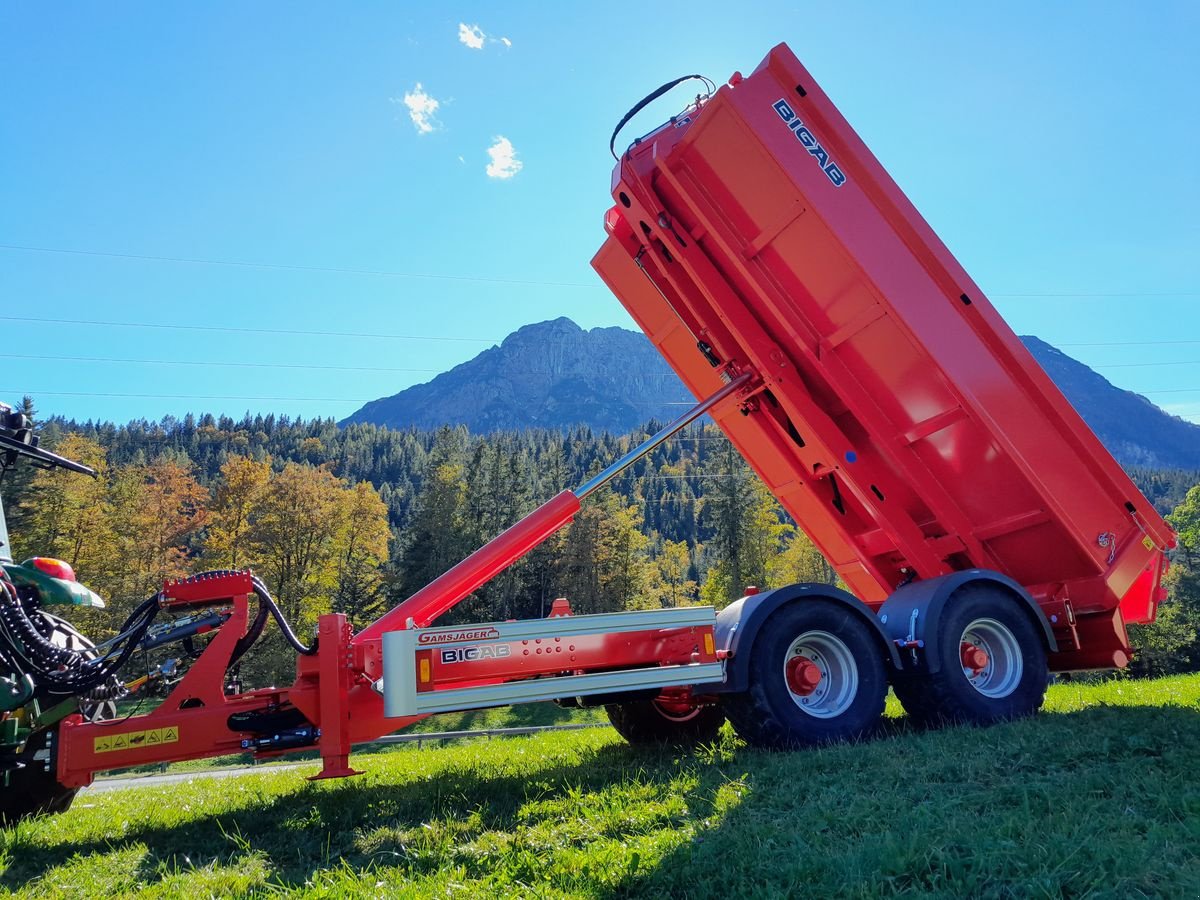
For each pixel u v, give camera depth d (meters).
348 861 4.14
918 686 6.44
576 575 58.56
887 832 3.44
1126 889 2.78
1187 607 53.38
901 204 6.79
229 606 6.02
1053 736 5.39
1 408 6.04
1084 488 6.93
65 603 6.10
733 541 54.62
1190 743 4.94
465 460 86.88
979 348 6.76
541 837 4.12
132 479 55.34
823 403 7.62
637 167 7.45
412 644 5.13
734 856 3.40
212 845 4.68
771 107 6.70
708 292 7.40
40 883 4.00
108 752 5.26
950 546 7.52
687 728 7.59
